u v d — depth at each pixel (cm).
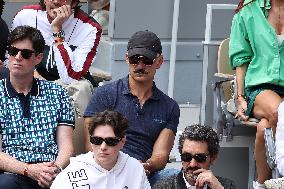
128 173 1969
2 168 2059
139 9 3041
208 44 2694
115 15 3020
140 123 2191
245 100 2525
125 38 3034
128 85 2209
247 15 2553
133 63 2167
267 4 2545
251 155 2639
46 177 2039
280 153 2195
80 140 2280
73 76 2458
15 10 2916
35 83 2150
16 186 2030
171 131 2208
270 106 2417
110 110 1967
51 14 2497
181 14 3130
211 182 1919
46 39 2498
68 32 2520
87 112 2195
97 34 2536
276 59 2514
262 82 2506
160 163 2162
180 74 3159
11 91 2120
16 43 2089
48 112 2142
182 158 1952
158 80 3112
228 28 3173
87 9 3122
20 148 2106
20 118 2114
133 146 2183
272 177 2309
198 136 1939
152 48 2167
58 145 2144
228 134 2606
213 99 2667
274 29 2528
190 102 3183
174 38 3027
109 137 1909
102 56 3061
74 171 1947
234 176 2673
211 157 1962
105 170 1948
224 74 2623
